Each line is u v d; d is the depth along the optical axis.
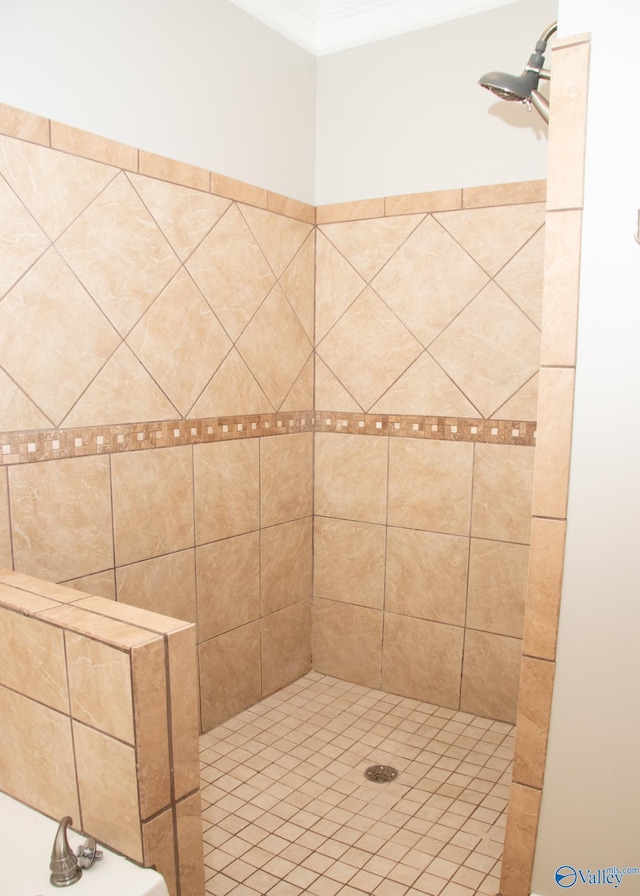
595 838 1.29
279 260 2.16
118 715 0.96
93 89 1.55
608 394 1.18
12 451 1.44
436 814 1.68
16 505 1.46
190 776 1.04
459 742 2.01
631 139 1.12
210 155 1.88
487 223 1.98
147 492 1.77
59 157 1.48
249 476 2.11
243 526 2.10
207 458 1.95
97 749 1.00
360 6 2.12
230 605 2.08
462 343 2.06
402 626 2.27
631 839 1.25
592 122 1.14
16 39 1.38
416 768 1.87
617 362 1.17
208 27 1.84
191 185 1.82
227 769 1.86
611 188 1.14
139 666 0.93
